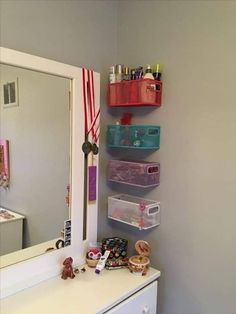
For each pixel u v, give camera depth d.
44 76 1.09
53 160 1.15
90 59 1.34
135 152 1.42
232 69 1.08
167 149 1.29
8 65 0.99
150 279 1.17
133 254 1.46
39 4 1.12
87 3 1.30
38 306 0.96
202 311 1.22
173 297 1.31
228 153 1.11
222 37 1.10
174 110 1.26
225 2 1.09
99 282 1.12
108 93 1.39
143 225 1.27
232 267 1.12
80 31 1.28
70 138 1.19
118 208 1.39
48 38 1.16
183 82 1.22
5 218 1.04
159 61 1.30
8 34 1.04
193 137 1.21
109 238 1.40
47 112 1.12
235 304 1.13
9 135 1.03
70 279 1.14
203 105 1.17
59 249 1.18
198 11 1.16
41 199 1.13
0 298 0.99
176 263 1.29
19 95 1.04
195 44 1.18
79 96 1.20
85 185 1.27
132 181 1.33
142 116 1.38
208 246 1.19
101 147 1.45
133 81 1.27
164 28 1.27
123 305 1.05
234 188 1.10
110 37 1.43
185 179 1.24
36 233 1.12
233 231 1.11
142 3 1.34
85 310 0.94
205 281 1.21
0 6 1.01
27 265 1.07
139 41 1.37
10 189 1.05
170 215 1.30
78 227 1.24
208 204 1.18
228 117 1.10
